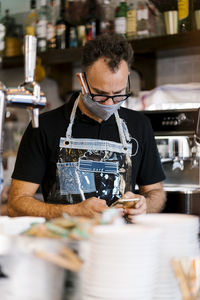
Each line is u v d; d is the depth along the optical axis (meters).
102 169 2.03
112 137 2.07
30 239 0.92
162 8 2.98
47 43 3.42
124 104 3.07
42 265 0.91
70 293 0.93
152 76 3.34
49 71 3.53
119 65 1.78
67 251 0.91
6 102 1.29
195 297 0.91
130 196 1.73
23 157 2.01
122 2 3.14
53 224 0.99
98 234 0.86
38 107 1.36
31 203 1.87
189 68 3.27
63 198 2.02
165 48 3.02
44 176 2.08
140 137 2.12
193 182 2.80
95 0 3.30
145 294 0.86
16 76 3.93
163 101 2.94
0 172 1.31
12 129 3.75
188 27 2.93
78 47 3.26
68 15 3.36
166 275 0.96
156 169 2.16
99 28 3.27
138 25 3.09
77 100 2.06
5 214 2.67
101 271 0.85
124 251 0.85
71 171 2.01
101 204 1.71
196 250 1.04
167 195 2.63
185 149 2.74
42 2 3.44
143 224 1.01
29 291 0.91
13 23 3.71
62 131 2.03
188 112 2.72
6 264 0.93
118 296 0.85
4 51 3.62
